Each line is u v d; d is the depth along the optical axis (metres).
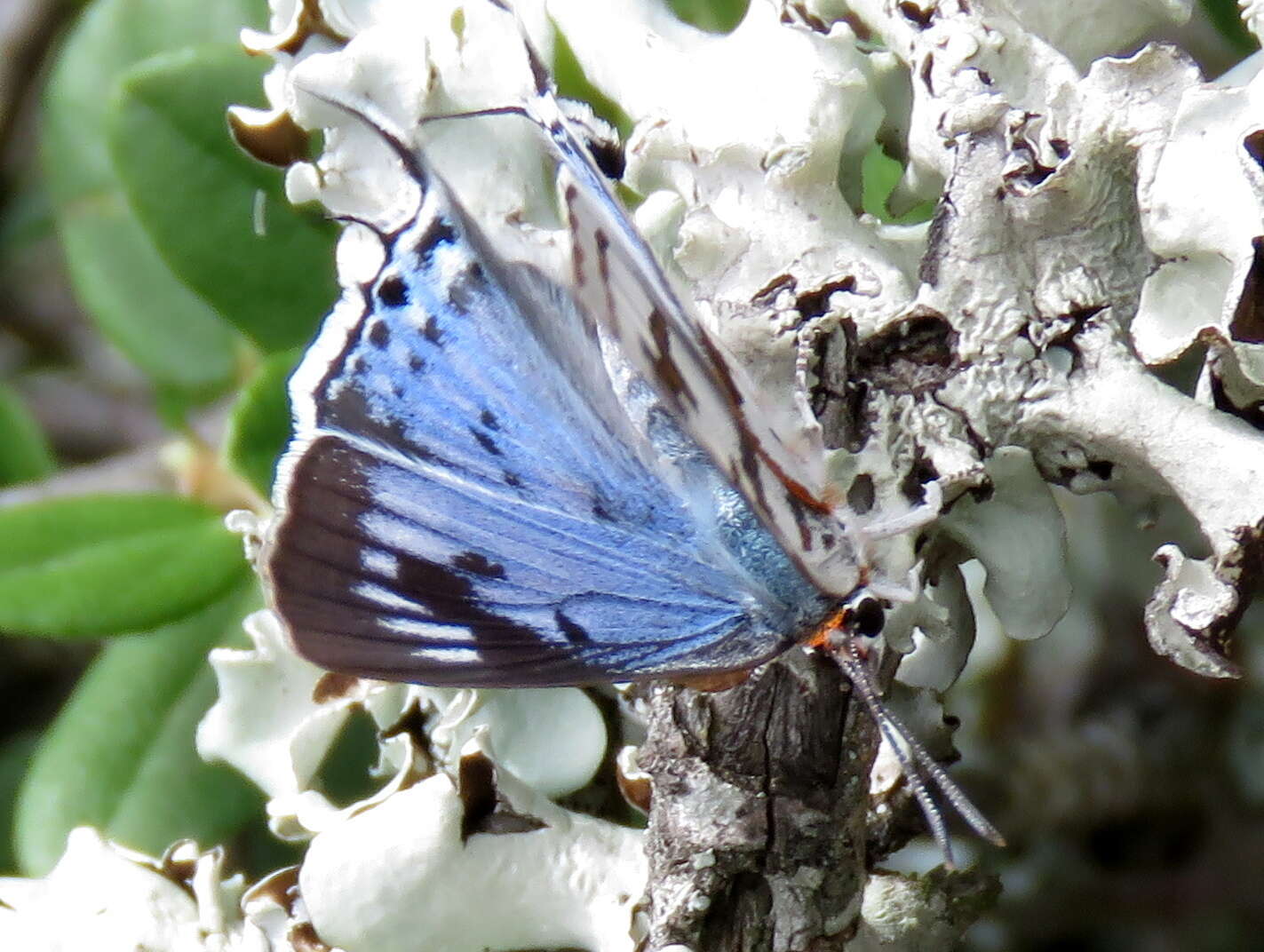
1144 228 0.14
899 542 0.14
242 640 0.16
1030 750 0.19
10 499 0.17
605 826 0.14
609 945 0.14
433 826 0.14
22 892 0.14
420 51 0.14
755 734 0.14
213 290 0.16
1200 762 0.19
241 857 0.17
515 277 0.14
